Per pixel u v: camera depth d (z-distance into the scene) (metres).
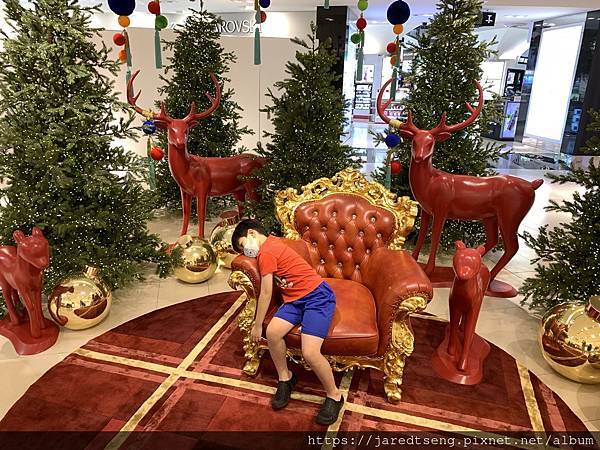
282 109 3.79
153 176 4.49
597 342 2.38
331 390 2.19
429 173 3.45
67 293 2.78
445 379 2.53
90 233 3.21
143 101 6.04
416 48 4.06
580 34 9.05
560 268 3.03
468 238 4.41
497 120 4.17
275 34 9.00
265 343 2.38
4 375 2.45
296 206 2.74
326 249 2.70
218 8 9.02
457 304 2.47
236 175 4.26
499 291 3.59
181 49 4.63
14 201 2.97
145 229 3.99
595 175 2.91
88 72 2.98
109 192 3.12
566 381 2.56
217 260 3.67
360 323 2.23
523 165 9.16
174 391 2.37
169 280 3.68
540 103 10.70
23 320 2.87
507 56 12.19
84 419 2.16
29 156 2.80
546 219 5.71
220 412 2.24
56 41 2.97
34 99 2.89
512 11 8.60
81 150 3.05
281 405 2.26
